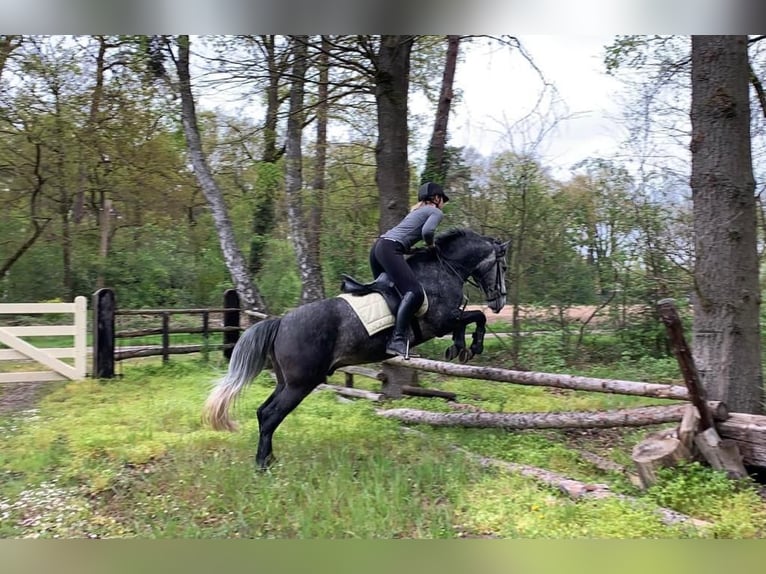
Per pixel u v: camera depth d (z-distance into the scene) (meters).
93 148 16.69
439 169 11.05
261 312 12.11
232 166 13.83
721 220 5.98
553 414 6.34
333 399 8.76
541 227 11.33
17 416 7.88
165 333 11.20
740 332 5.93
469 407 7.84
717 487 4.84
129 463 5.96
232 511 4.88
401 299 5.84
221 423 5.55
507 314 14.88
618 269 11.16
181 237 20.16
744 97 6.01
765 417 5.27
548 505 4.79
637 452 5.29
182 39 11.37
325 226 13.92
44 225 16.89
